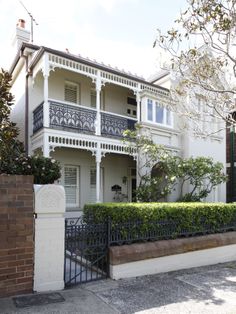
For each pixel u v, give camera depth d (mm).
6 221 4484
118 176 13461
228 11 5488
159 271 6047
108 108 13469
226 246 7340
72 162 12078
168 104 9195
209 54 6594
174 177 10531
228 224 7840
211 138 14406
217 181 12234
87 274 5625
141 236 6082
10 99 5223
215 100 6504
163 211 6508
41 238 4758
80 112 10836
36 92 11680
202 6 5531
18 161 6469
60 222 4949
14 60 12484
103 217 6012
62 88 12203
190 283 5391
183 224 6805
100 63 13375
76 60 10430
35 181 6555
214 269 6492
